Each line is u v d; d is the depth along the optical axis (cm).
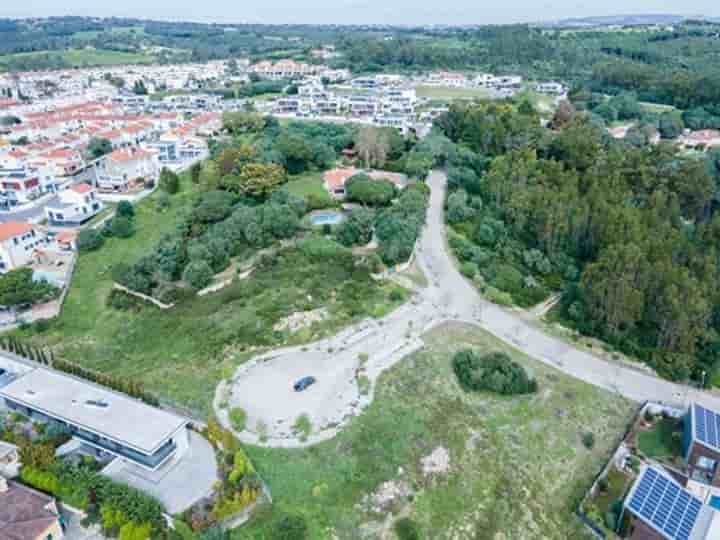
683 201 8706
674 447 4753
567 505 4200
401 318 6412
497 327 6400
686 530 3703
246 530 3631
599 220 7412
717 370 5725
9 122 15788
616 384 5547
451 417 4872
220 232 7869
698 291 5881
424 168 10312
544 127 11675
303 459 4297
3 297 6506
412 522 3822
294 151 10694
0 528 3406
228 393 5091
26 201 10225
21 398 4506
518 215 8169
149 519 3528
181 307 6712
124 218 8650
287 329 6059
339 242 7931
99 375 5059
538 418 4994
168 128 15150
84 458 4122
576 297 6825
